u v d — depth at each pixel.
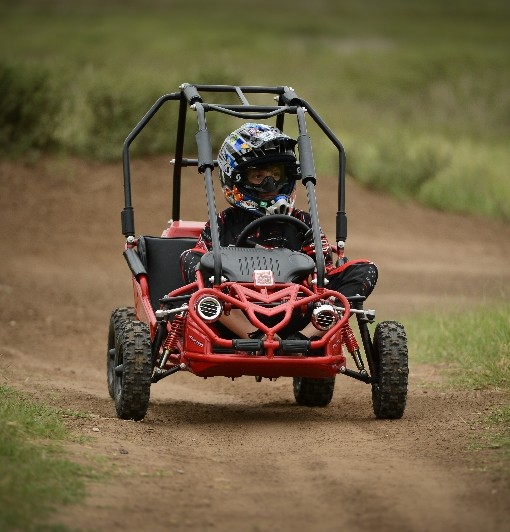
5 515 15.98
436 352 35.62
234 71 76.06
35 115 69.81
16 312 48.62
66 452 20.33
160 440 23.19
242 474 20.08
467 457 21.02
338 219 28.16
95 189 66.88
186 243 29.75
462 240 70.06
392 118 102.06
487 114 109.31
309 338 25.30
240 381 36.56
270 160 27.22
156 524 16.61
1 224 62.00
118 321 28.42
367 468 20.31
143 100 72.06
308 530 16.53
